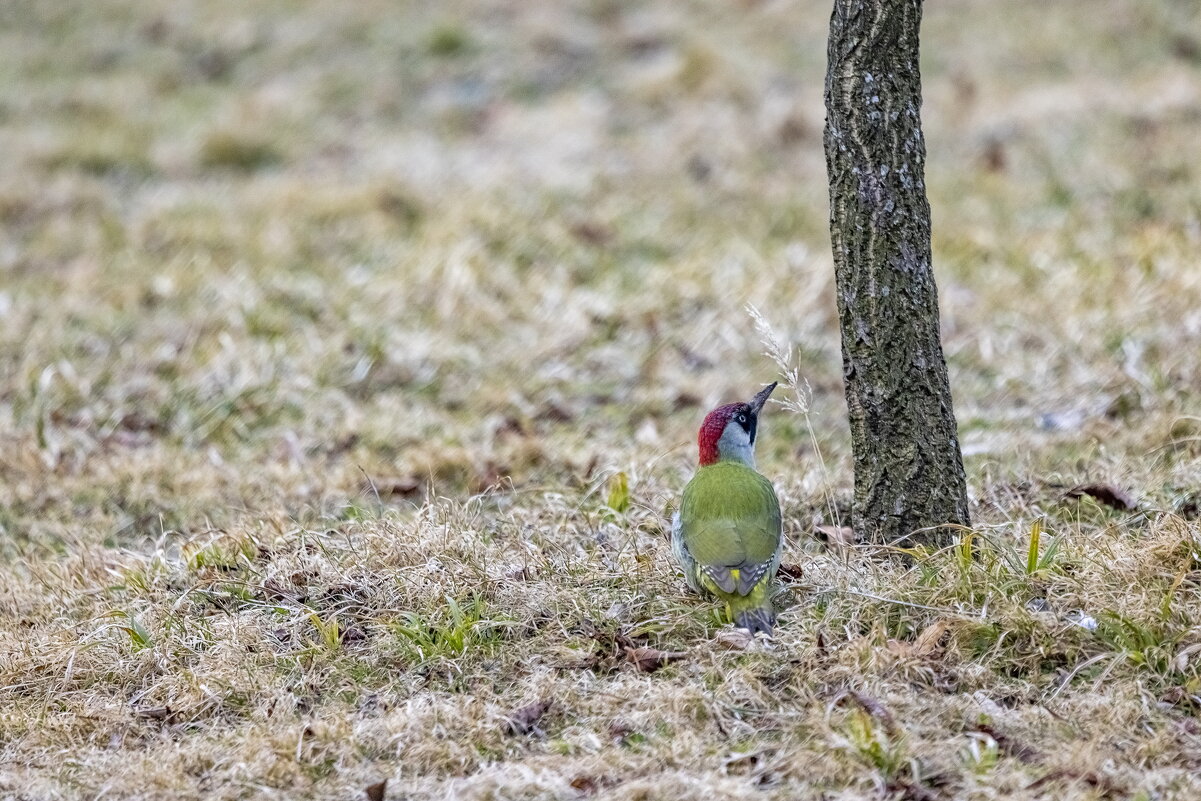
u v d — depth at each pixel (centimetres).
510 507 1039
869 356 853
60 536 1095
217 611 888
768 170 1933
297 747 730
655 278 1600
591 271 1650
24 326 1510
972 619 784
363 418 1294
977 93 2088
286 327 1482
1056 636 776
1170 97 1989
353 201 1853
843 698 739
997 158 1877
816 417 1287
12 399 1344
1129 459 1048
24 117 2286
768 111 2075
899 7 809
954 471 870
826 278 1566
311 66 2423
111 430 1281
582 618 830
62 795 718
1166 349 1306
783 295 1538
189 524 1095
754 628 793
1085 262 1547
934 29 2325
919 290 845
